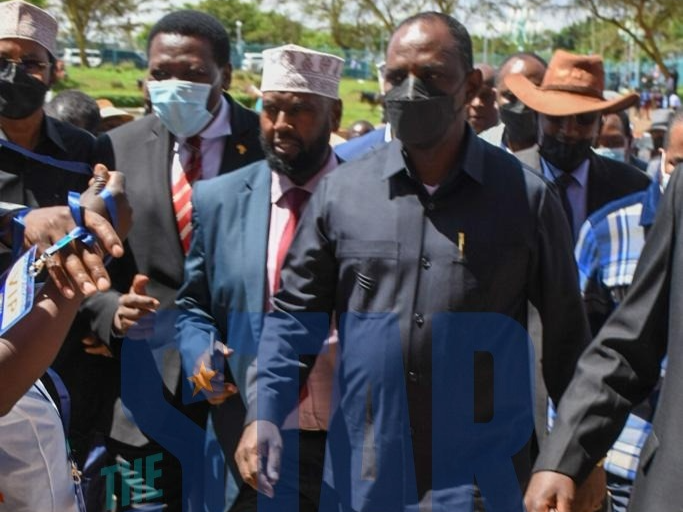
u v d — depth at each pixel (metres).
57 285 1.82
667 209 2.68
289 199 3.52
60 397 2.49
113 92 31.20
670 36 37.81
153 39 3.82
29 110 3.68
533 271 3.01
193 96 3.71
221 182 3.54
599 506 3.18
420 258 2.92
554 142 4.31
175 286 3.74
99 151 3.91
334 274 3.08
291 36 38.78
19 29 3.66
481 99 5.82
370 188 3.00
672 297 2.61
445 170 2.98
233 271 3.43
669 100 27.02
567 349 3.11
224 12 50.81
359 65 43.22
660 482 2.54
